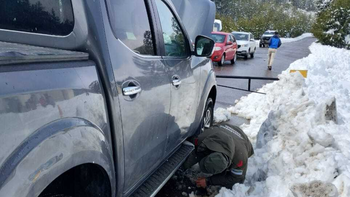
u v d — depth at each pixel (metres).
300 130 3.35
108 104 1.61
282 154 3.07
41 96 1.17
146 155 2.11
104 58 1.59
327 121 3.29
